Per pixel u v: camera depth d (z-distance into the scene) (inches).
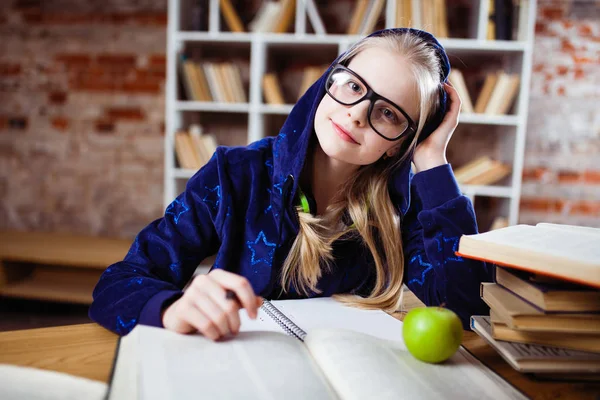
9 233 128.9
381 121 37.0
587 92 122.6
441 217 38.9
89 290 113.0
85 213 133.0
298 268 41.9
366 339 26.1
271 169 43.4
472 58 115.9
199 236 40.2
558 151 124.6
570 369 24.0
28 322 110.0
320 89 40.3
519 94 104.7
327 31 121.8
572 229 31.1
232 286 25.4
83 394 19.2
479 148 123.0
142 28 127.6
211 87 110.5
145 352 22.4
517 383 24.1
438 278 38.3
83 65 129.4
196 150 110.5
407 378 21.9
